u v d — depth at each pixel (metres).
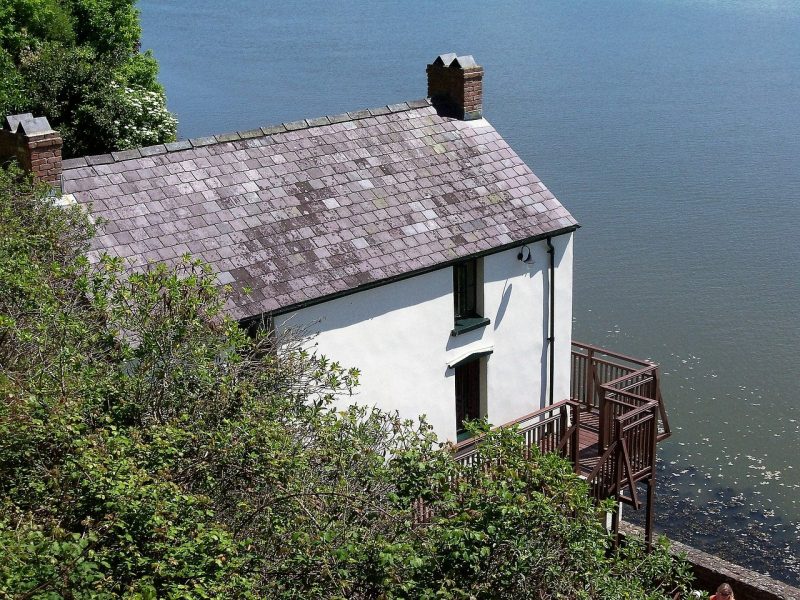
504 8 133.75
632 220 49.50
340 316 17.97
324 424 10.74
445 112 22.14
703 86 79.75
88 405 10.05
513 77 85.75
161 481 8.73
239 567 8.37
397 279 18.39
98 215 17.16
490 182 21.03
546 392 21.72
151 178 18.14
